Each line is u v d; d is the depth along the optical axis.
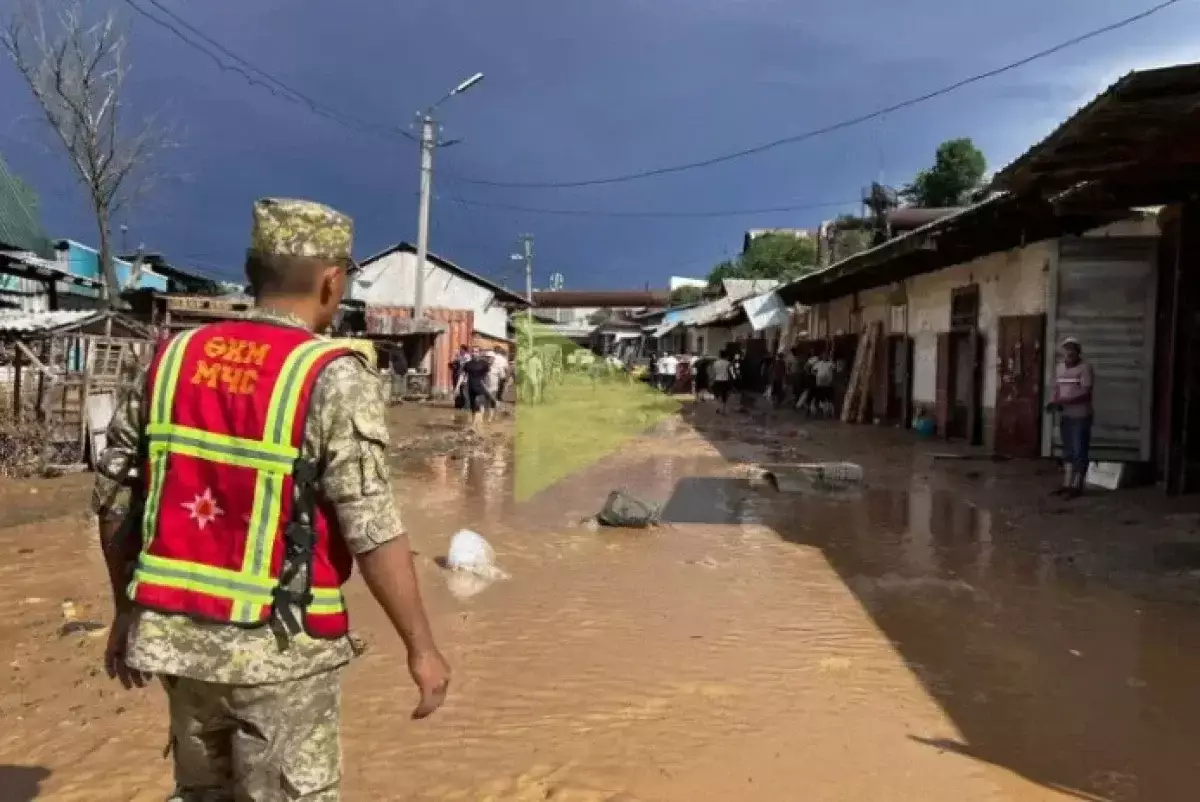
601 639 5.88
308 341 2.33
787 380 31.91
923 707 4.83
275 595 2.22
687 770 4.10
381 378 2.41
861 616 6.43
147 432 2.32
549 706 4.79
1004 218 13.48
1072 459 11.27
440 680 2.36
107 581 7.18
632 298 68.56
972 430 17.70
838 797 3.87
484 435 19.17
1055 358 12.48
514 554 8.24
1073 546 8.65
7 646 5.64
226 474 2.23
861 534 9.27
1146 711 4.80
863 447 17.50
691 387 38.53
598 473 13.74
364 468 2.25
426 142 29.94
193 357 2.32
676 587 7.16
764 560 8.10
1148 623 6.29
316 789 2.29
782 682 5.16
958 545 8.74
